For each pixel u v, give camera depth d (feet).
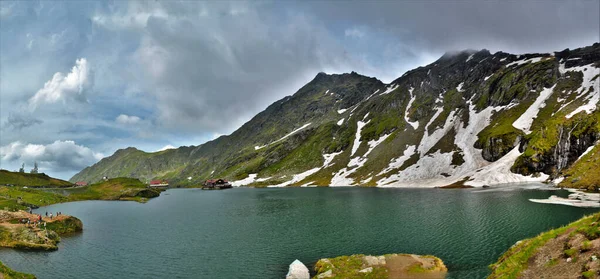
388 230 217.77
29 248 201.77
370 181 650.84
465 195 376.27
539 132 510.99
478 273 135.13
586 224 96.89
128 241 224.33
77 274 158.51
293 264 148.15
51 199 501.97
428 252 166.81
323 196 473.26
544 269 91.56
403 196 408.26
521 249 111.34
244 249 192.54
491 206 279.90
